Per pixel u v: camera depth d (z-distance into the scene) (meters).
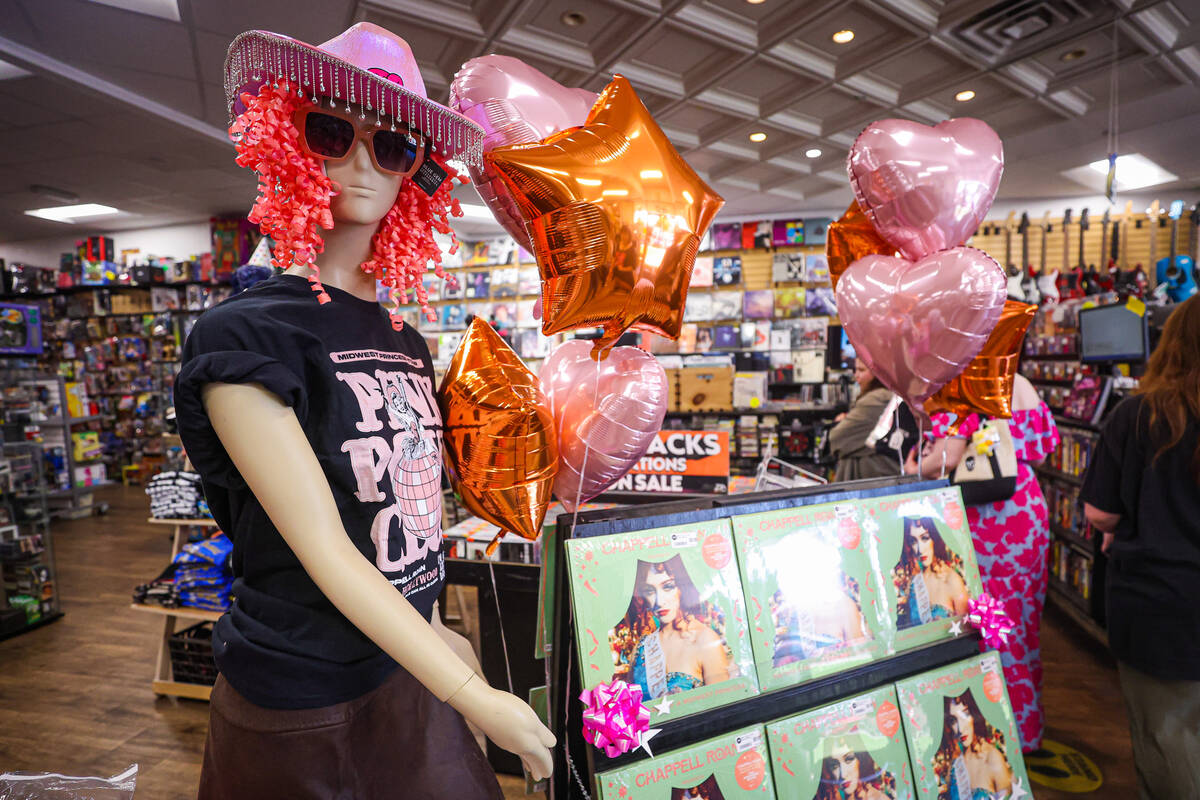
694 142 5.61
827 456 5.07
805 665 1.24
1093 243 6.83
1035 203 7.41
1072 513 3.70
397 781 0.86
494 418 0.97
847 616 1.32
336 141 0.82
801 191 7.17
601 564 1.07
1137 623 1.56
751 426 6.20
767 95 4.78
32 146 5.50
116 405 9.34
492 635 2.22
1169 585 1.50
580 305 0.93
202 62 4.12
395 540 0.84
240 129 0.78
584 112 1.14
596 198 0.88
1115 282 5.64
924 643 1.42
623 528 1.12
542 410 1.00
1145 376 1.65
